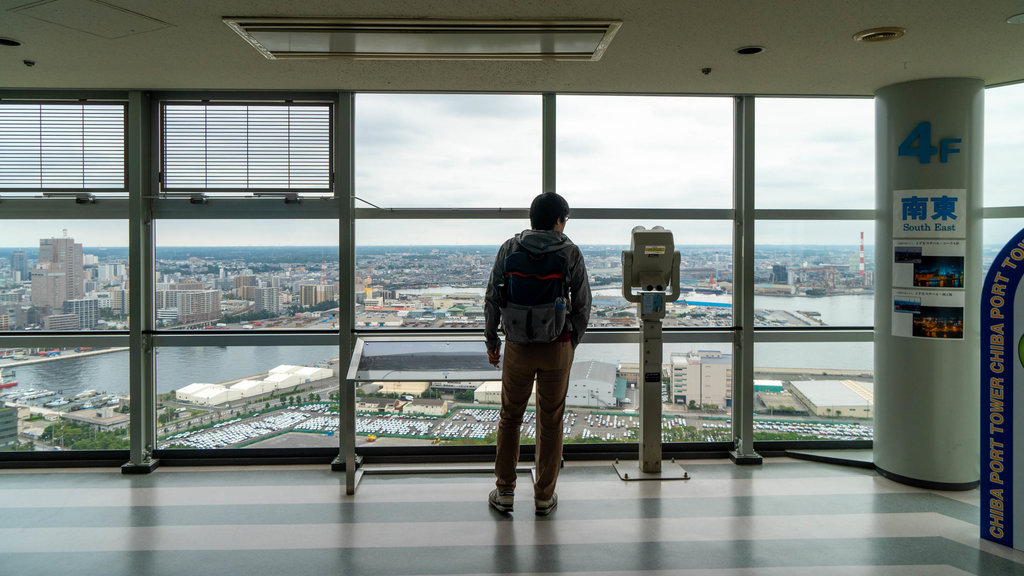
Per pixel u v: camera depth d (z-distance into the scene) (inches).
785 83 148.8
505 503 128.2
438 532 119.6
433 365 139.0
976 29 112.0
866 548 112.7
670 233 144.3
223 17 106.3
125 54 126.4
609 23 109.1
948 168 139.9
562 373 125.2
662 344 159.2
